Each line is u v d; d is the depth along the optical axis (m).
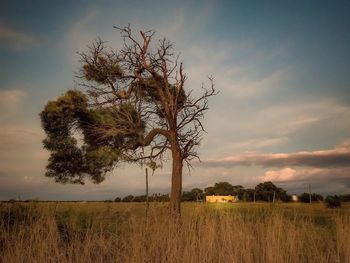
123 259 7.40
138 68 26.62
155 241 7.63
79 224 8.48
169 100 25.61
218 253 7.73
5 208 8.71
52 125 27.47
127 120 26.81
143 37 25.98
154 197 9.02
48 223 7.63
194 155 25.42
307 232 9.93
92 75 27.20
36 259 6.91
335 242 9.62
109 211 8.75
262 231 8.73
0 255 7.04
